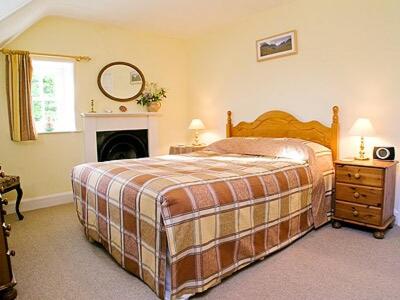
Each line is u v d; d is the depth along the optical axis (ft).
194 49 16.75
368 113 10.21
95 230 8.47
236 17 13.56
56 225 10.59
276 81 12.85
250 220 7.20
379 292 6.14
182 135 17.47
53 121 13.53
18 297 6.22
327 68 11.15
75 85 13.64
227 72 15.01
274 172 8.26
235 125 14.82
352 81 10.52
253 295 6.13
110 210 7.55
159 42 16.20
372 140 10.20
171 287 5.70
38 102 13.20
